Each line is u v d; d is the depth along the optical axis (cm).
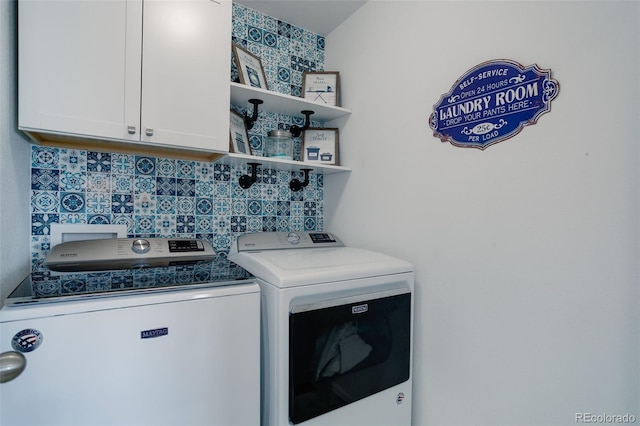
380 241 175
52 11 106
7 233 98
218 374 103
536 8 111
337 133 204
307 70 213
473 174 131
